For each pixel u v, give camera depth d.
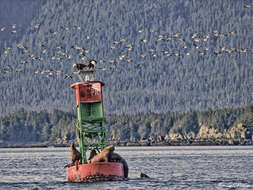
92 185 59.72
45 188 60.44
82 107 63.28
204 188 59.62
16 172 87.38
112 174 60.91
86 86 63.41
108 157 61.47
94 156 62.50
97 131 63.56
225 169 87.56
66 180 70.75
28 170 92.38
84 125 63.41
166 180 67.75
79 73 64.94
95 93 63.41
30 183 67.56
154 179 68.75
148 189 58.16
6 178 76.00
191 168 91.06
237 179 69.62
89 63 65.19
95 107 63.56
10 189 61.62
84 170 60.78
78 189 57.16
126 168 67.06
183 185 62.34
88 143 63.72
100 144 63.88
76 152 64.06
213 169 87.94
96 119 63.25
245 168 89.50
